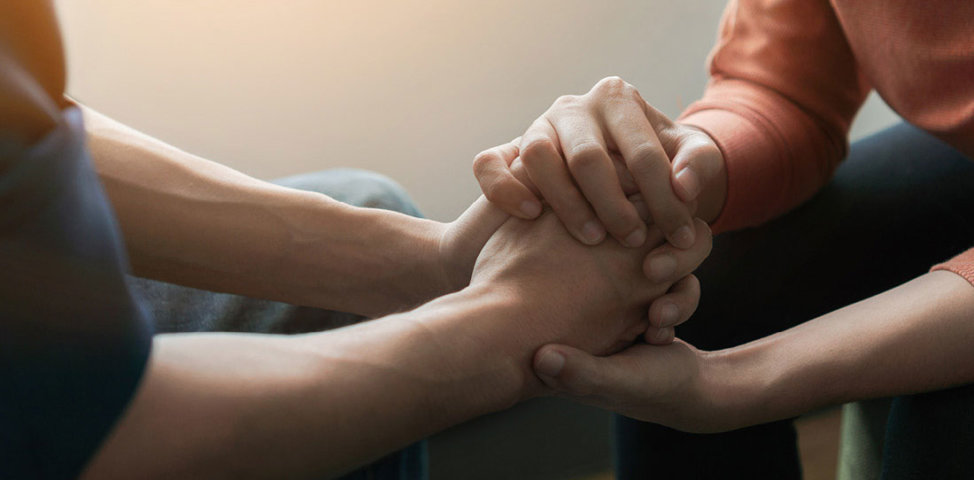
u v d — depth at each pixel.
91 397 0.77
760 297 1.11
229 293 1.01
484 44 1.49
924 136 1.19
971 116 1.01
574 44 1.52
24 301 0.76
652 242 0.96
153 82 1.39
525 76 1.53
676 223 0.95
